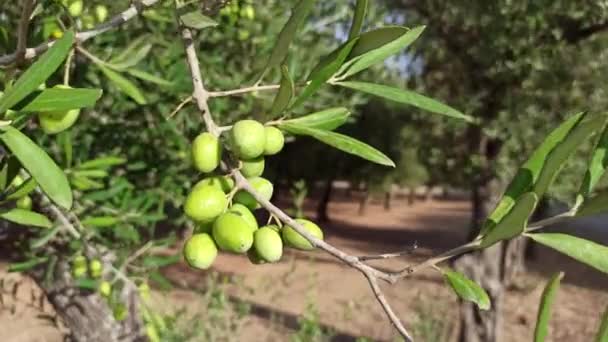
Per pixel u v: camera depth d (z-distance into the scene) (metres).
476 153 8.97
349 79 1.42
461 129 8.99
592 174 1.12
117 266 3.09
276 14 4.11
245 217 1.35
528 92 8.09
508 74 7.92
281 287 12.51
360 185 24.64
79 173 2.56
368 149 1.26
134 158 3.84
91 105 1.07
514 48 7.68
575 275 15.23
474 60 8.16
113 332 4.32
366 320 10.76
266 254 1.31
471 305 9.44
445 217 26.94
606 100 8.28
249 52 4.00
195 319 7.09
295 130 1.33
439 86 9.16
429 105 1.32
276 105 1.30
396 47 1.35
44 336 7.19
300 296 11.98
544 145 1.18
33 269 4.12
